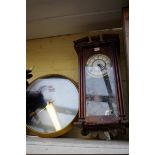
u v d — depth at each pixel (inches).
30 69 47.1
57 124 41.1
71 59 49.4
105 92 37.8
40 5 42.2
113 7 42.3
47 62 50.6
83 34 49.8
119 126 35.3
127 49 35.5
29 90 43.9
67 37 50.9
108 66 39.2
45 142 32.0
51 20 46.3
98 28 48.1
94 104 37.4
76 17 45.3
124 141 35.9
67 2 41.4
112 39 39.5
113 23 46.6
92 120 35.7
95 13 44.0
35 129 41.0
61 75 44.1
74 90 42.7
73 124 40.2
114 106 36.6
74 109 41.6
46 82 44.3
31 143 31.4
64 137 43.2
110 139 38.7
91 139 39.8
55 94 43.2
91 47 40.6
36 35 51.4
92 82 38.9
